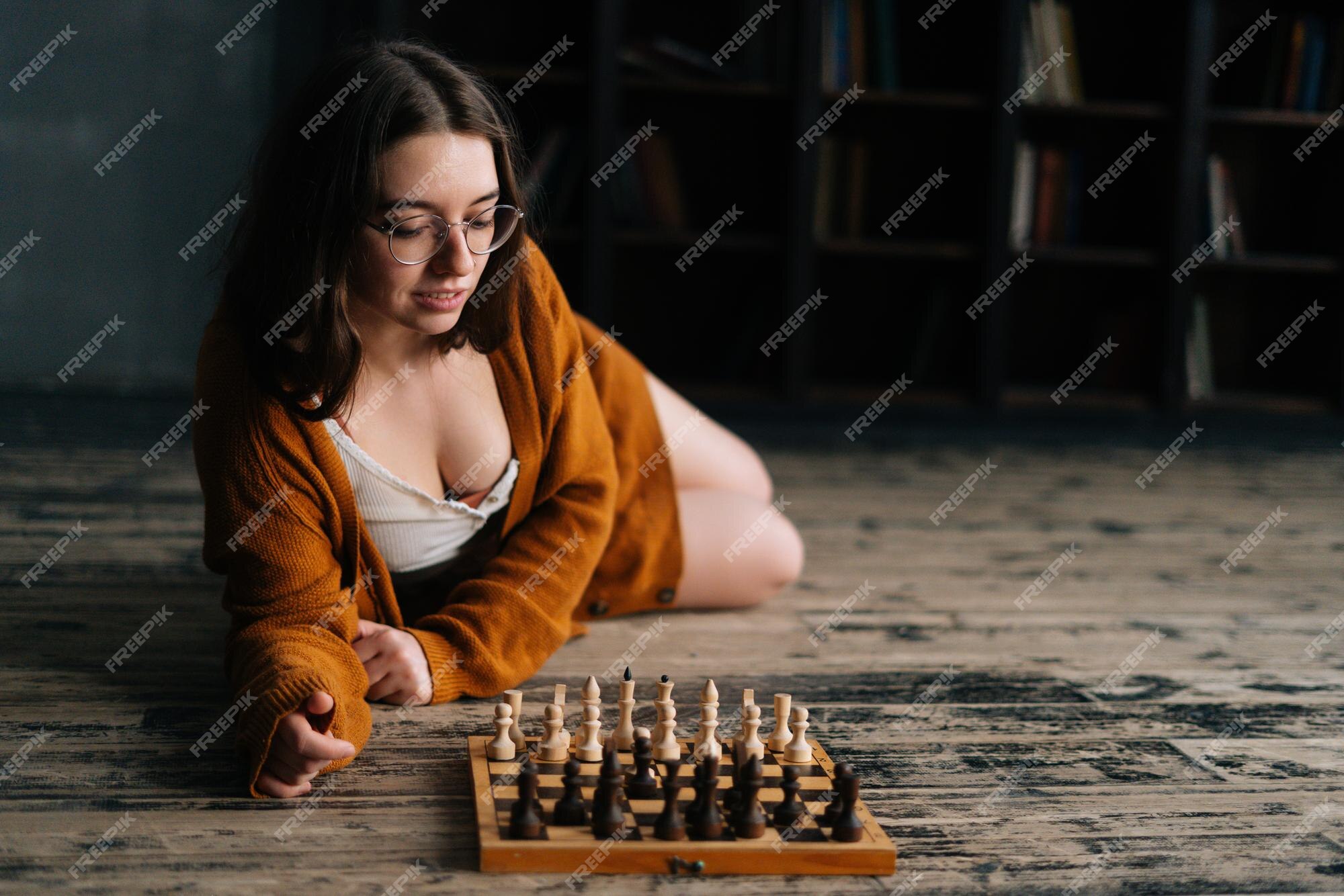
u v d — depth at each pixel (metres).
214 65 3.61
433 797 1.10
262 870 0.95
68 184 3.60
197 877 0.93
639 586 1.65
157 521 2.16
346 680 1.19
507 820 0.99
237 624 1.22
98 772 1.12
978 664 1.58
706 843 0.96
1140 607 1.91
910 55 3.71
